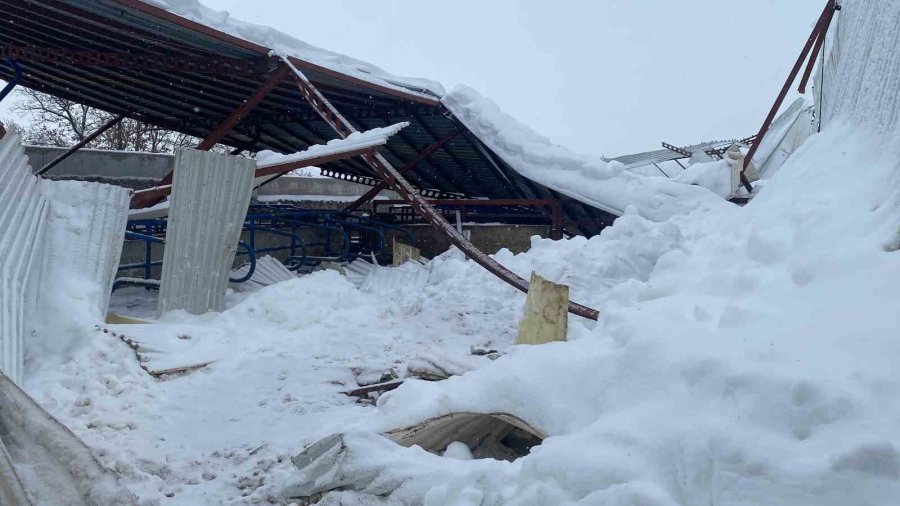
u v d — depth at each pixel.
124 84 15.58
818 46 14.09
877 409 2.76
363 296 10.27
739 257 5.91
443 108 16.80
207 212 9.95
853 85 9.74
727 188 15.23
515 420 4.04
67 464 3.06
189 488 4.75
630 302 6.59
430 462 3.98
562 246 13.05
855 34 10.09
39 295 7.61
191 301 10.04
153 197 9.92
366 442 4.10
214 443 5.57
